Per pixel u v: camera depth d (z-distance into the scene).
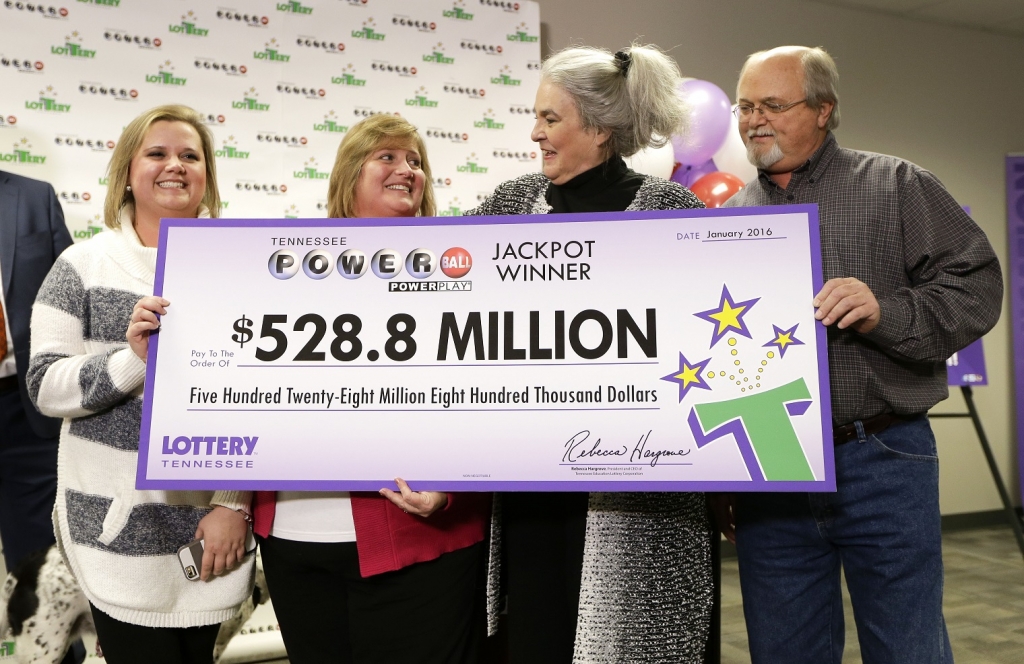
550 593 1.46
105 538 1.44
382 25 3.32
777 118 1.60
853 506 1.50
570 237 1.36
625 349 1.32
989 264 1.51
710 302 1.32
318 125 3.23
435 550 1.45
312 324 1.36
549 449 1.31
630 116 1.49
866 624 1.54
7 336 2.39
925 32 5.12
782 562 1.58
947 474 4.98
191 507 1.50
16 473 2.43
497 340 1.34
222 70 3.09
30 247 2.47
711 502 1.75
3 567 2.62
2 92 2.80
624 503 1.41
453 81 3.44
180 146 1.54
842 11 4.88
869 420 1.51
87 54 2.91
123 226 1.55
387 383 1.34
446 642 1.47
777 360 1.30
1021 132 5.43
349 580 1.46
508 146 3.54
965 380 3.88
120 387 1.39
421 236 1.38
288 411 1.34
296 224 1.39
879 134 4.98
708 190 3.05
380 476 1.32
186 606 1.49
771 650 1.58
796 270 1.31
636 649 1.39
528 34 3.56
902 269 1.56
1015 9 4.96
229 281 1.38
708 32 4.50
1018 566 4.06
